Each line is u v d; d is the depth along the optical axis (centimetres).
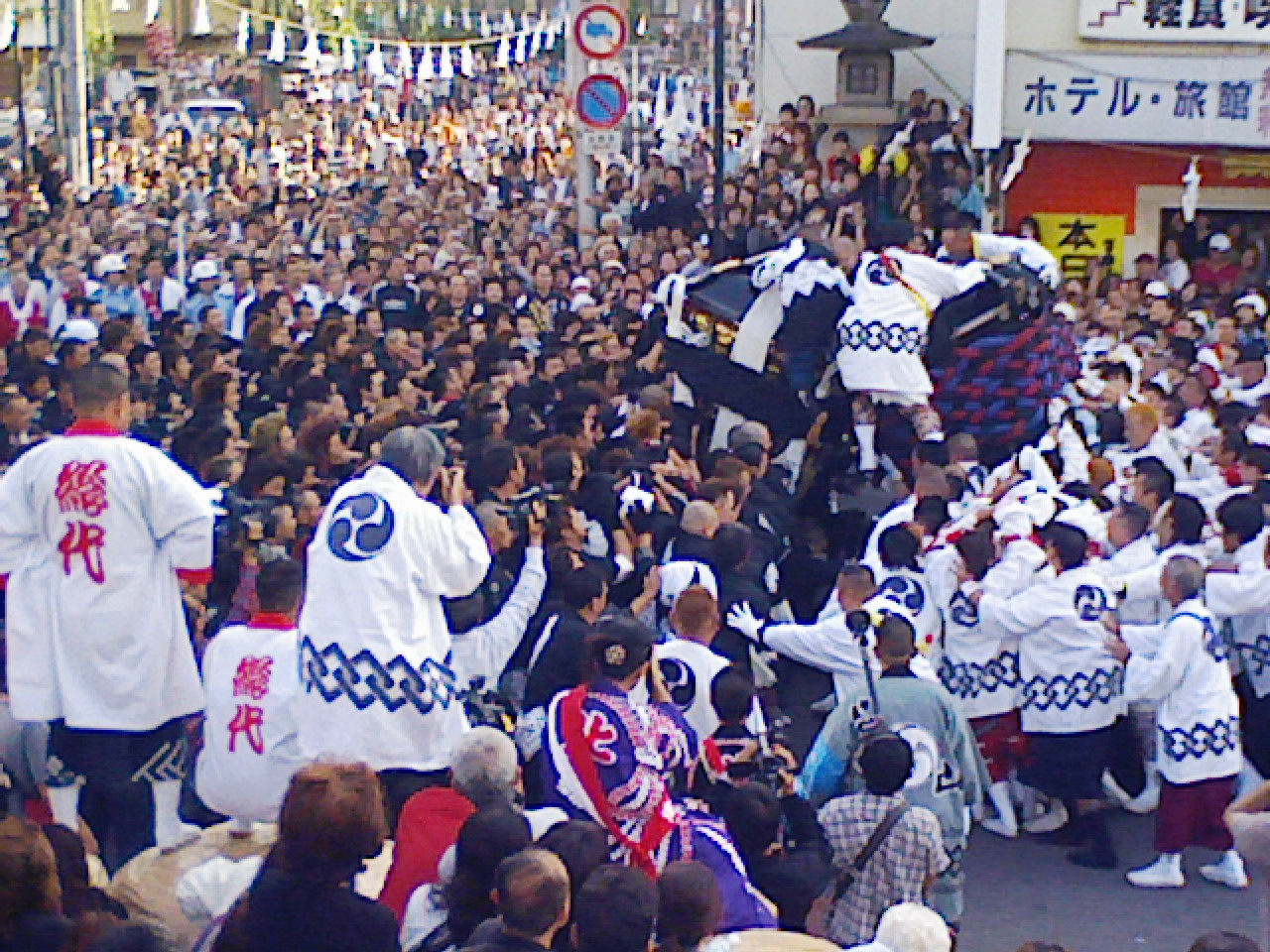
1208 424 1360
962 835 834
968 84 2398
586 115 2264
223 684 783
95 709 794
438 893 610
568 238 2441
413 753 763
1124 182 2145
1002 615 999
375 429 1130
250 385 1511
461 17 4775
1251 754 1052
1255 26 1892
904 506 1104
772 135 2314
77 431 799
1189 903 953
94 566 790
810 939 623
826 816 756
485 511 920
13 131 3541
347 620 757
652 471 1121
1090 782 997
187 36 4662
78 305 1872
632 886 530
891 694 835
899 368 1304
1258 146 1905
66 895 568
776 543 1128
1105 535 1111
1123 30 1912
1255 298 1728
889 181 2125
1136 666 957
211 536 803
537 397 1438
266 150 3809
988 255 1373
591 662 714
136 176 3622
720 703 786
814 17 2434
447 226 2695
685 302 1390
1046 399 1351
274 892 519
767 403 1356
